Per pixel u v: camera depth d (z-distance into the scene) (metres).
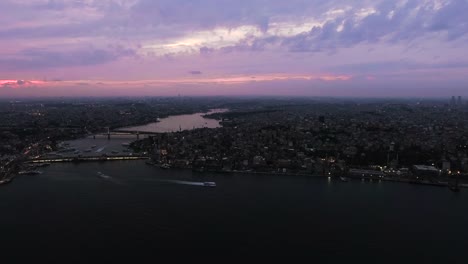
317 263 149.12
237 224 185.12
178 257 152.50
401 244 166.25
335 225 185.75
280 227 182.25
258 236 172.00
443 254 158.00
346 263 149.62
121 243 164.12
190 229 178.62
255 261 150.00
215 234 173.50
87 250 158.25
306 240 168.62
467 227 185.75
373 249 161.25
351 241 168.38
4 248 160.62
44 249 159.38
